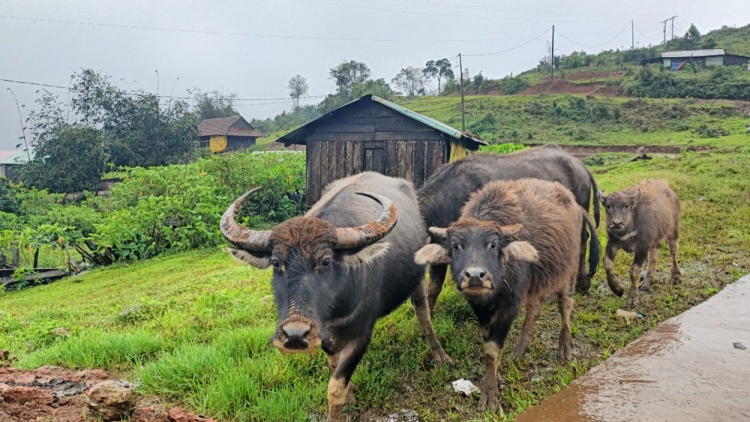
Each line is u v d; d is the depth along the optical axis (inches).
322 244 150.0
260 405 173.0
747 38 3582.7
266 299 300.4
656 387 174.7
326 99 2999.5
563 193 227.8
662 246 358.3
